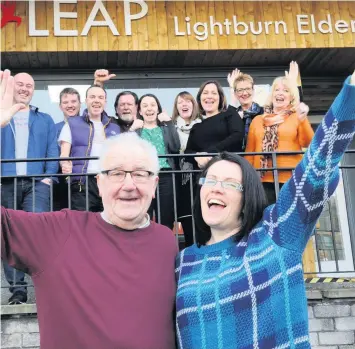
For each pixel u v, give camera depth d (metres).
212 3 5.98
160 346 2.10
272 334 1.95
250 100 5.32
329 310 4.16
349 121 1.96
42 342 2.13
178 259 2.30
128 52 5.95
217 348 1.98
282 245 2.03
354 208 6.37
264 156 4.73
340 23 6.08
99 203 4.66
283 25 6.01
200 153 4.18
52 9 5.78
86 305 2.11
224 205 2.24
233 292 2.01
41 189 4.51
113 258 2.21
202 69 6.40
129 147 2.37
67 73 6.22
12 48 5.67
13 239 2.20
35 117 4.69
